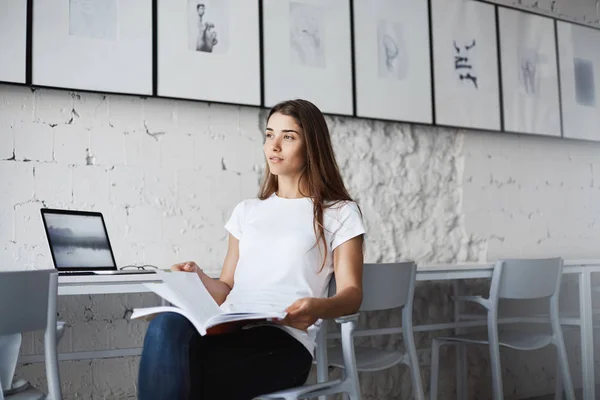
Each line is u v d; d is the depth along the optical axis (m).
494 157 3.68
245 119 2.91
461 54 3.54
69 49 2.51
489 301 2.71
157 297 2.71
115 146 2.63
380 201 3.26
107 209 2.60
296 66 3.01
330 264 1.62
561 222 3.89
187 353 1.27
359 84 3.18
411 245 3.34
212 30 2.81
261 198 1.75
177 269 1.65
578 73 3.98
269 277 1.57
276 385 1.43
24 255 2.45
